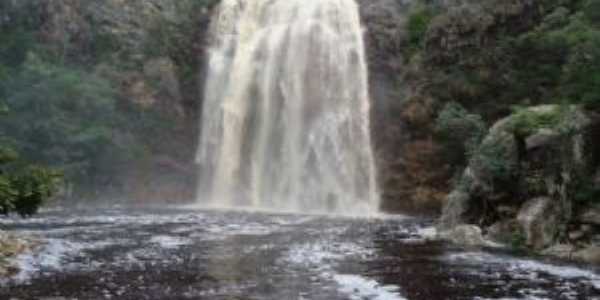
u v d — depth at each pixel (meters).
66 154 39.09
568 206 22.41
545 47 36.00
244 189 45.03
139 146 42.72
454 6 41.12
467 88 38.62
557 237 21.95
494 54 38.22
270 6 48.06
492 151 24.39
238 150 45.50
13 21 42.91
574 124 23.34
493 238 23.23
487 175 24.22
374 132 42.97
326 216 34.69
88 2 44.78
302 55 46.06
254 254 20.11
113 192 41.12
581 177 22.97
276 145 45.34
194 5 48.03
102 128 40.19
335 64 45.50
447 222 25.52
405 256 19.92
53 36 43.41
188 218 31.22
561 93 30.27
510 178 23.91
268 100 45.84
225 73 46.72
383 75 44.25
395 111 42.19
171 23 46.75
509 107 35.62
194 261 18.80
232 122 45.75
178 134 45.09
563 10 36.59
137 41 45.12
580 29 33.50
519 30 38.41
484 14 38.91
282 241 23.08
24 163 36.19
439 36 40.09
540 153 23.27
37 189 19.77
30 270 17.16
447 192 37.62
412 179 39.91
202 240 23.11
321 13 46.62
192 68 47.03
